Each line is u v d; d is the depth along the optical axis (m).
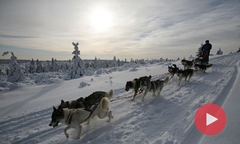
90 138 3.93
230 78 8.43
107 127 4.39
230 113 4.18
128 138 3.76
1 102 8.09
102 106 4.32
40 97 8.73
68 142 3.78
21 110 6.25
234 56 21.62
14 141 3.89
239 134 3.22
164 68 16.67
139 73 14.89
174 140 3.40
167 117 4.70
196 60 13.20
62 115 3.63
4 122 4.97
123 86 8.99
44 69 59.22
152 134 3.85
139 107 5.70
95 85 10.68
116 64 63.53
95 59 63.28
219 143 3.04
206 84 8.09
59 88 11.70
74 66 21.23
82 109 4.05
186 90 7.38
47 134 4.18
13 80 18.22
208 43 12.91
